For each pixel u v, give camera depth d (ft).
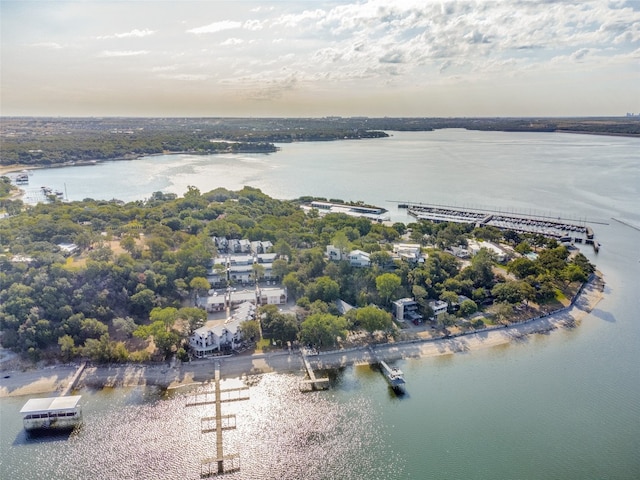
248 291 556.10
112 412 361.92
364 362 433.89
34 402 354.74
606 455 324.19
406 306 515.50
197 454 319.68
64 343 421.18
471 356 447.42
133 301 497.87
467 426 351.05
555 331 497.05
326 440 334.85
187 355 430.61
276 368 421.59
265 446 327.88
